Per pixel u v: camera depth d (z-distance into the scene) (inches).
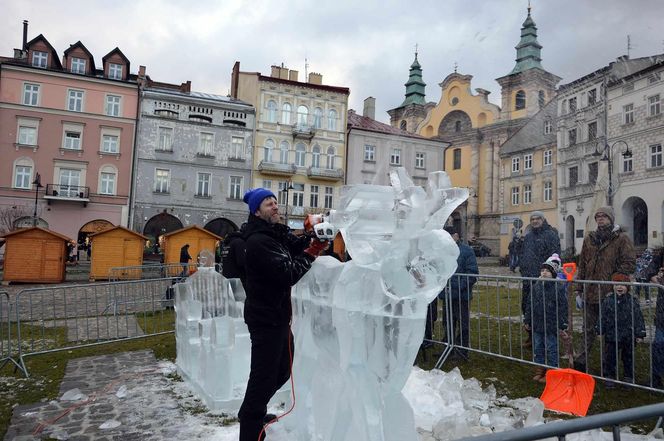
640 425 131.3
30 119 1094.4
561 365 185.2
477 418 133.0
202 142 1194.6
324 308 99.6
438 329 275.0
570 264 172.2
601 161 716.0
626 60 661.9
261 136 1229.7
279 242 111.6
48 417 146.6
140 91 1152.8
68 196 1112.2
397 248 88.1
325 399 98.0
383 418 87.4
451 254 86.0
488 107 1487.5
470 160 1555.1
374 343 87.9
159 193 1155.9
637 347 186.4
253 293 107.7
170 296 367.6
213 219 1192.2
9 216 1075.9
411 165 1295.5
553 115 929.5
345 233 91.7
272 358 108.0
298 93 1255.5
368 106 1519.4
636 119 655.8
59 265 690.8
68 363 215.3
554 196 908.6
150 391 170.2
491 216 1429.6
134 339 270.1
